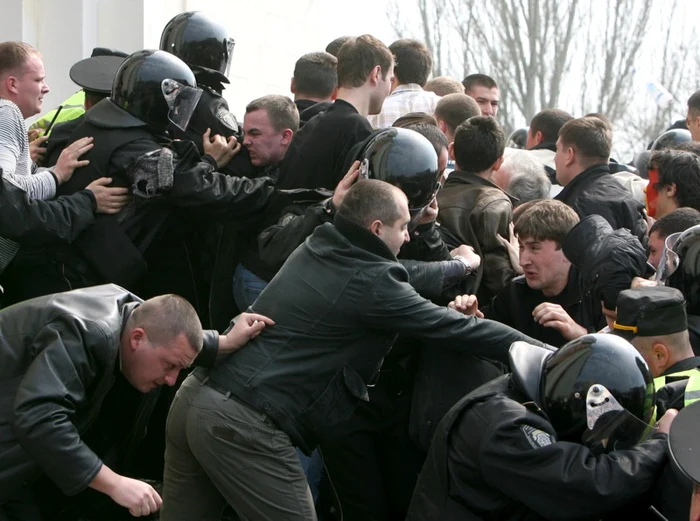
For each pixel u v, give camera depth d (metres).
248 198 5.14
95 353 4.14
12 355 4.14
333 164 5.27
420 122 5.51
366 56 5.45
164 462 4.93
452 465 4.00
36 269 5.13
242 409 4.41
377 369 4.57
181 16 5.77
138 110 5.14
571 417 3.87
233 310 5.35
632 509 3.93
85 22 8.76
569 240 4.96
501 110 18.98
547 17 18.83
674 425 3.42
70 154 5.14
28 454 4.09
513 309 5.21
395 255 4.52
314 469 5.45
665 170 5.56
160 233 5.24
